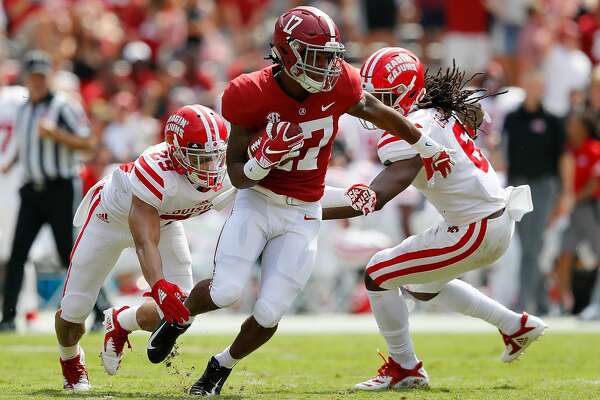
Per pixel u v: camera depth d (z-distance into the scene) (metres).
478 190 19.58
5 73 40.38
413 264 19.86
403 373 20.28
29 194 31.80
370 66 19.67
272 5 53.28
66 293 19.06
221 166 18.09
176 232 19.12
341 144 38.78
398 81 19.48
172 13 48.22
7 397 18.09
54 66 40.56
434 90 19.97
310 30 17.05
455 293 20.84
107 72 43.88
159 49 47.31
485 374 23.05
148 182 17.91
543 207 37.41
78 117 31.86
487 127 38.62
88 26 45.09
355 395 18.97
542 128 37.31
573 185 38.19
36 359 25.02
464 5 45.97
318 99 17.62
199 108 17.89
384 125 18.31
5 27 46.03
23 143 31.56
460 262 19.84
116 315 19.34
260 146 17.17
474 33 46.06
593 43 48.22
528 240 37.38
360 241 37.75
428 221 38.06
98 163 39.09
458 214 19.62
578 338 30.69
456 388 20.34
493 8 46.84
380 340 30.19
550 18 47.81
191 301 17.84
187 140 17.58
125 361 24.66
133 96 44.12
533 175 37.41
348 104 17.86
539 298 39.00
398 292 20.20
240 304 38.50
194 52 45.88
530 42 45.84
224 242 17.89
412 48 45.09
